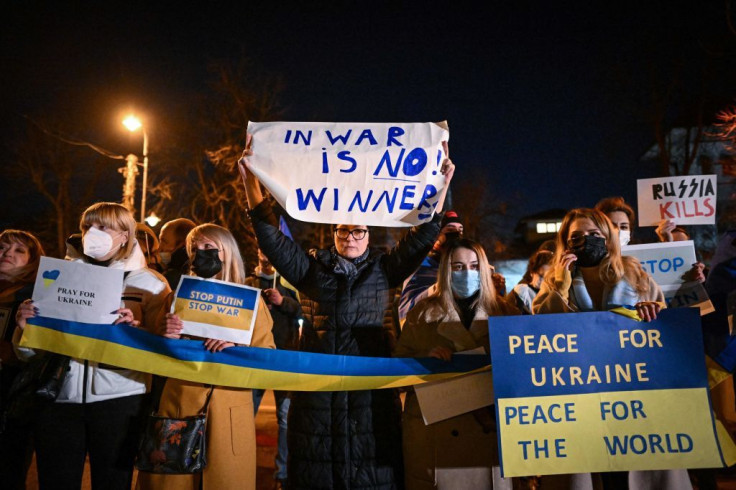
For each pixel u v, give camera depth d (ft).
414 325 11.74
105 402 10.91
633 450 10.25
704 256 66.64
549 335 10.67
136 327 11.18
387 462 11.13
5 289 12.57
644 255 13.01
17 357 11.73
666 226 15.15
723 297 12.53
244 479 11.03
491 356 10.64
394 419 11.52
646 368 10.50
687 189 15.16
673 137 69.92
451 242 11.76
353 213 11.70
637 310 10.67
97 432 10.84
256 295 11.38
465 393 10.96
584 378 10.52
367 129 12.00
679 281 12.75
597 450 10.27
